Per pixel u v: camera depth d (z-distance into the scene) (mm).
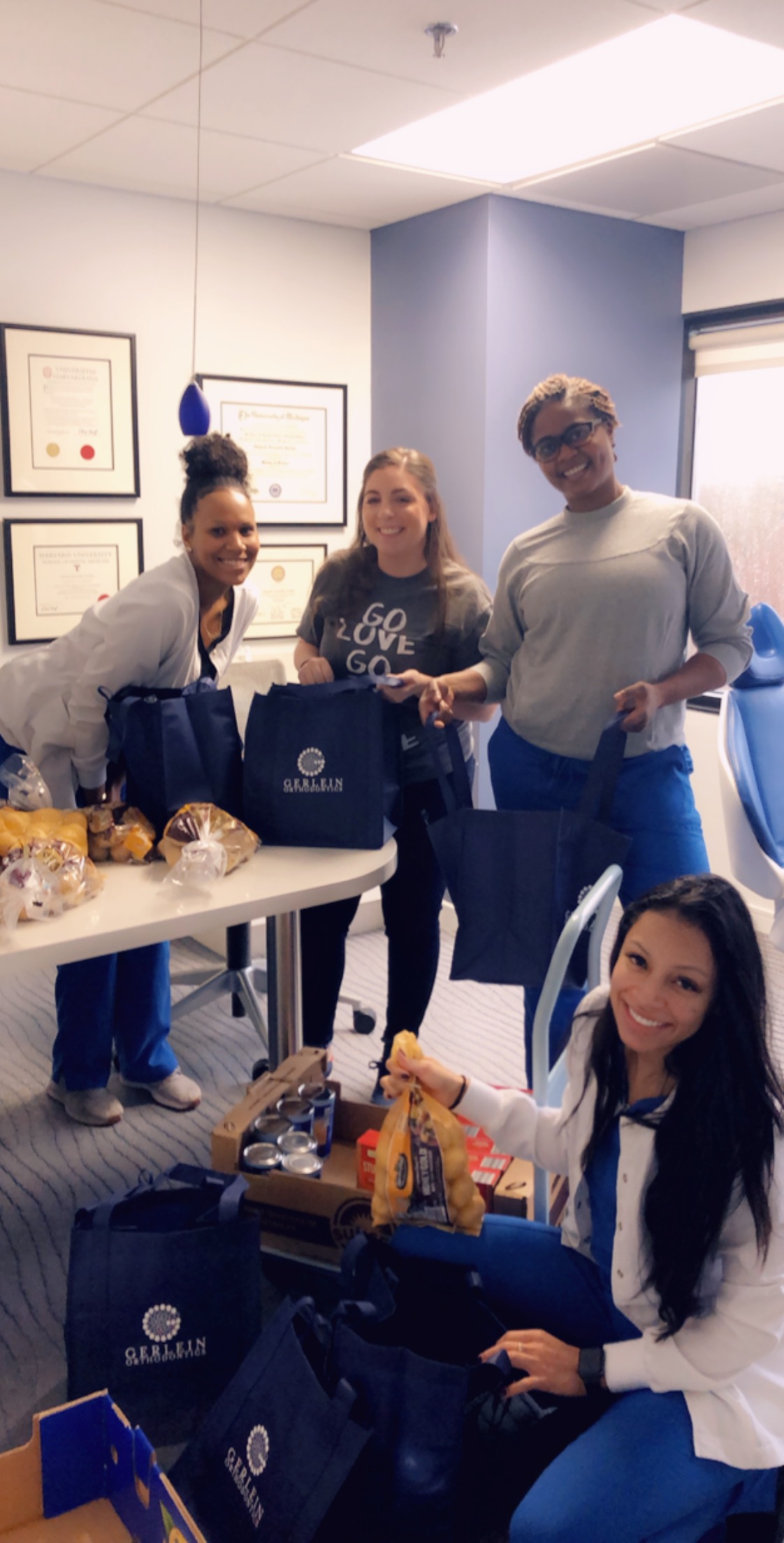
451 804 2141
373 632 2492
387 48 2436
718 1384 1308
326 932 2594
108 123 2881
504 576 2402
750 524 4129
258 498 3854
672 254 3963
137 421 3576
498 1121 1639
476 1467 1483
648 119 2916
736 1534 1430
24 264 3328
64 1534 1376
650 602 2178
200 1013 3293
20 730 2203
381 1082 1696
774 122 2857
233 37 2367
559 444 2191
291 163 3182
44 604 3521
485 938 1937
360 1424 1383
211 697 2035
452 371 3666
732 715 2936
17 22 2277
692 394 4133
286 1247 1941
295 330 3844
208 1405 1630
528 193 3457
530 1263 1626
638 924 1365
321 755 2016
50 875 1696
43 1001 3363
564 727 2273
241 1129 1970
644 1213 1392
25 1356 1875
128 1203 1694
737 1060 1329
